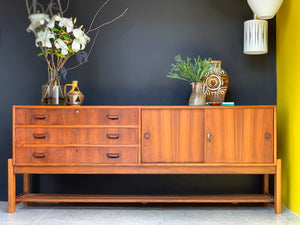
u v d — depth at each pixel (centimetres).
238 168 303
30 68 355
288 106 321
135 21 355
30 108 306
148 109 304
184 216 299
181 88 352
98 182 355
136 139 305
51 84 314
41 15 211
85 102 354
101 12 355
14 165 307
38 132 306
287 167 325
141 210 320
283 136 334
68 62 354
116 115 305
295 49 305
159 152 304
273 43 352
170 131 304
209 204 341
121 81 354
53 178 356
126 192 354
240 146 302
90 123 305
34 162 306
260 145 302
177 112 304
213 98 330
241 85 352
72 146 305
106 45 355
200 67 316
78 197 320
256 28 328
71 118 305
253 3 309
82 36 320
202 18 353
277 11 343
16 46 355
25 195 330
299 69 297
